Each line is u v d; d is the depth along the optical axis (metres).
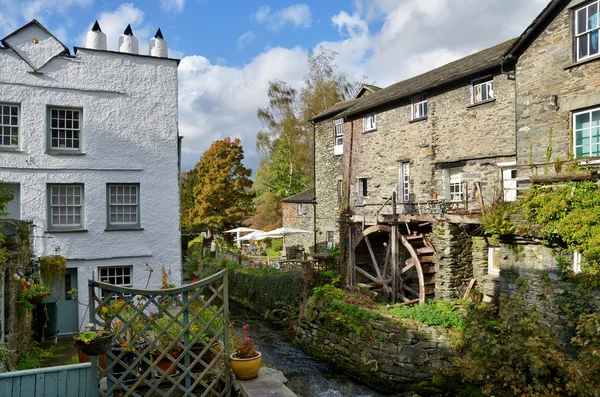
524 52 11.18
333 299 13.74
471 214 11.80
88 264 11.73
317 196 22.72
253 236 23.69
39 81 11.38
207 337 6.45
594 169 8.77
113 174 12.07
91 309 5.24
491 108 13.26
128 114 12.25
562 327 8.26
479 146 13.66
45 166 11.44
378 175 18.03
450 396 9.96
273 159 34.84
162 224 12.51
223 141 32.25
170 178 12.62
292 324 16.17
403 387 10.67
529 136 11.00
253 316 18.38
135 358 5.41
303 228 24.55
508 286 10.20
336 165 21.34
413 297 16.33
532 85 10.94
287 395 5.49
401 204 16.67
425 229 14.83
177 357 5.82
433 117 15.34
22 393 5.05
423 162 15.77
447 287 12.34
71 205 11.74
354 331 12.24
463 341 9.28
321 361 13.19
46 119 11.47
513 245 10.12
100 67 11.97
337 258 17.80
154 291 5.51
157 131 12.52
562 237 8.92
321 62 34.12
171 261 12.55
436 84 14.73
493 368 7.50
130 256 12.15
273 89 33.47
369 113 18.59
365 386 11.47
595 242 8.32
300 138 33.53
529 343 6.66
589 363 6.39
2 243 7.32
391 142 17.31
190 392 5.64
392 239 14.00
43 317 9.91
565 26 10.20
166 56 12.88
